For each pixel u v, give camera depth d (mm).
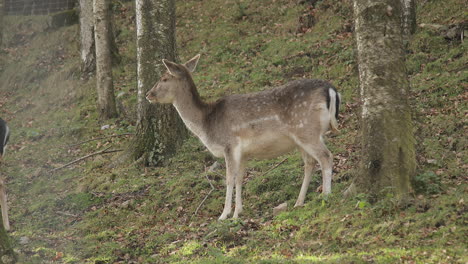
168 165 14484
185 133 15391
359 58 9727
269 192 11469
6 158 16938
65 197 13258
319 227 8805
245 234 9414
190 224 10852
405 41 18281
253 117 10469
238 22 24812
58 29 27859
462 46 16969
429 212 8289
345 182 10773
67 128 18906
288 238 8891
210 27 24875
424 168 10617
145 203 12297
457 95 14469
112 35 23641
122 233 10773
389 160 9133
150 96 11031
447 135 12414
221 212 11281
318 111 10008
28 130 19359
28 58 25781
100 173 14703
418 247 7547
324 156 10031
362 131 9594
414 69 16906
